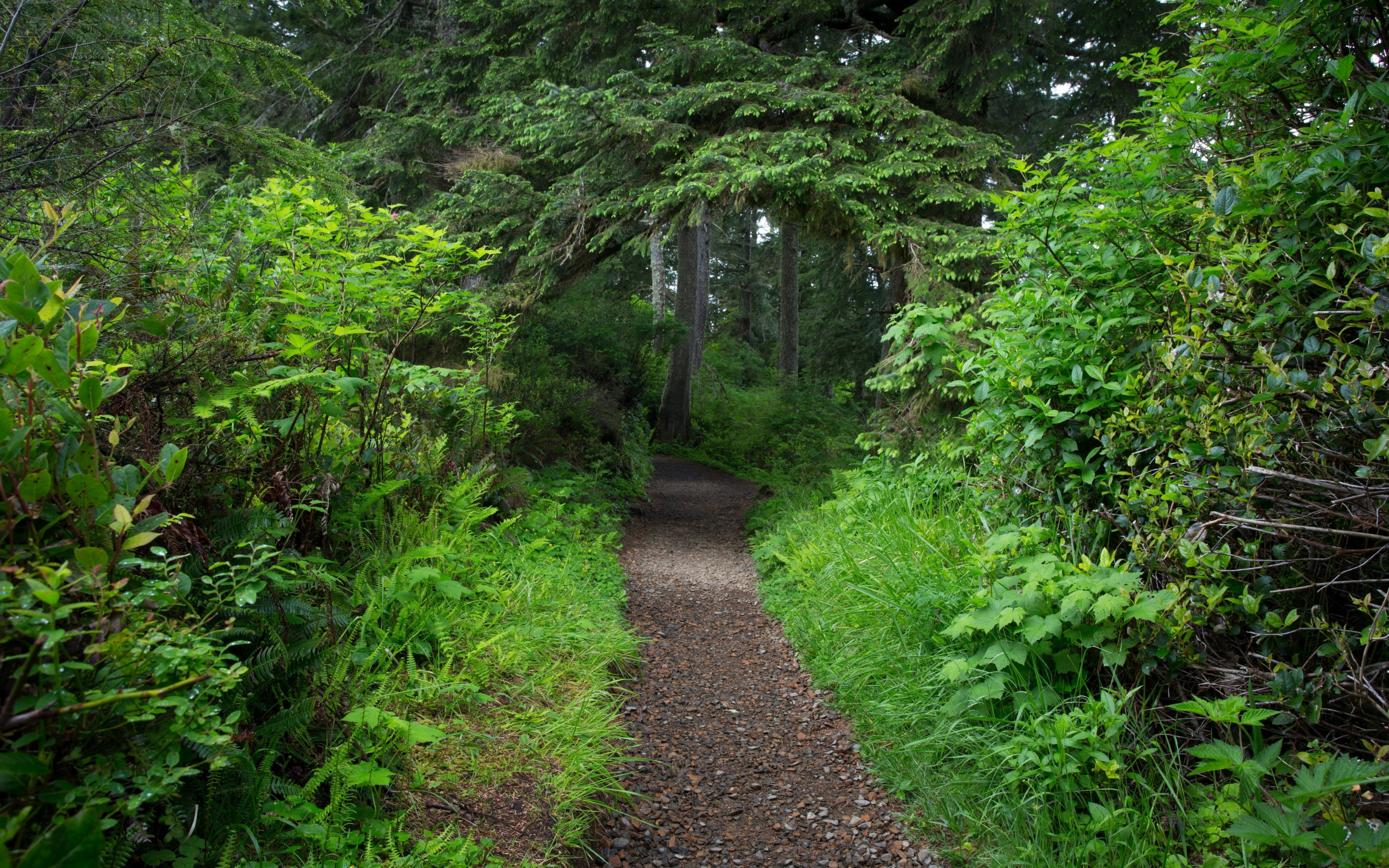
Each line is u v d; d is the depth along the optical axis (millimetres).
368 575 3186
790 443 11922
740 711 3762
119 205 2963
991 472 3641
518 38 9102
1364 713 2025
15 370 1416
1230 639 2430
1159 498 2484
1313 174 2094
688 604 5578
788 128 7070
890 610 3824
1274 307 2289
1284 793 2082
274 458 2766
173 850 1696
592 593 4750
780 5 7953
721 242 27641
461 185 8375
